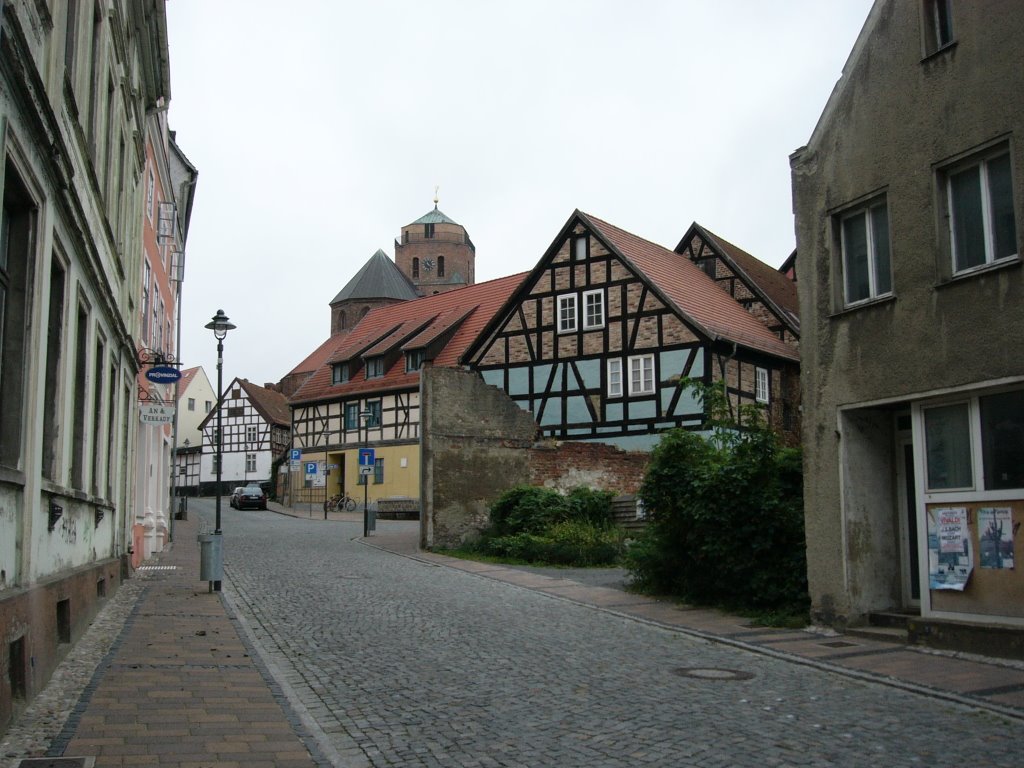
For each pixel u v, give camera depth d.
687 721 7.82
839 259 13.08
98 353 13.39
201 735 7.10
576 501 25.28
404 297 89.06
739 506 14.65
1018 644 10.32
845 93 13.01
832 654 11.00
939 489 11.53
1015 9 10.74
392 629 12.85
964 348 11.09
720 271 40.91
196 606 14.55
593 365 35.94
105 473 13.76
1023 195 10.52
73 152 10.03
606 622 13.91
